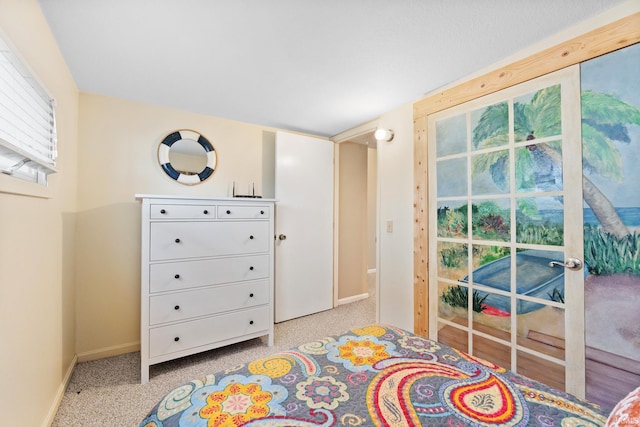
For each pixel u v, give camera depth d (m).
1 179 0.93
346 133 3.22
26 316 1.19
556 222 1.53
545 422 0.76
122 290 2.29
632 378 1.27
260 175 3.01
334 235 3.47
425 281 2.23
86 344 2.16
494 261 1.81
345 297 3.68
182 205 2.04
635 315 1.27
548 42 1.55
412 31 1.47
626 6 1.29
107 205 2.24
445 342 2.08
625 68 1.30
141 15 1.33
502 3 1.28
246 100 2.36
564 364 1.49
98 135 2.22
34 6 1.23
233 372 1.03
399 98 2.31
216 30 1.45
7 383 1.02
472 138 1.93
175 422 0.79
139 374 1.98
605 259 1.36
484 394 0.89
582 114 1.43
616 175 1.33
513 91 1.71
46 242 1.44
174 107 2.50
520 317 1.68
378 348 1.22
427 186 2.23
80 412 1.59
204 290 2.12
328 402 0.85
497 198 1.79
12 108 1.09
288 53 1.67
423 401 0.86
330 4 1.27
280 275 3.00
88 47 1.59
